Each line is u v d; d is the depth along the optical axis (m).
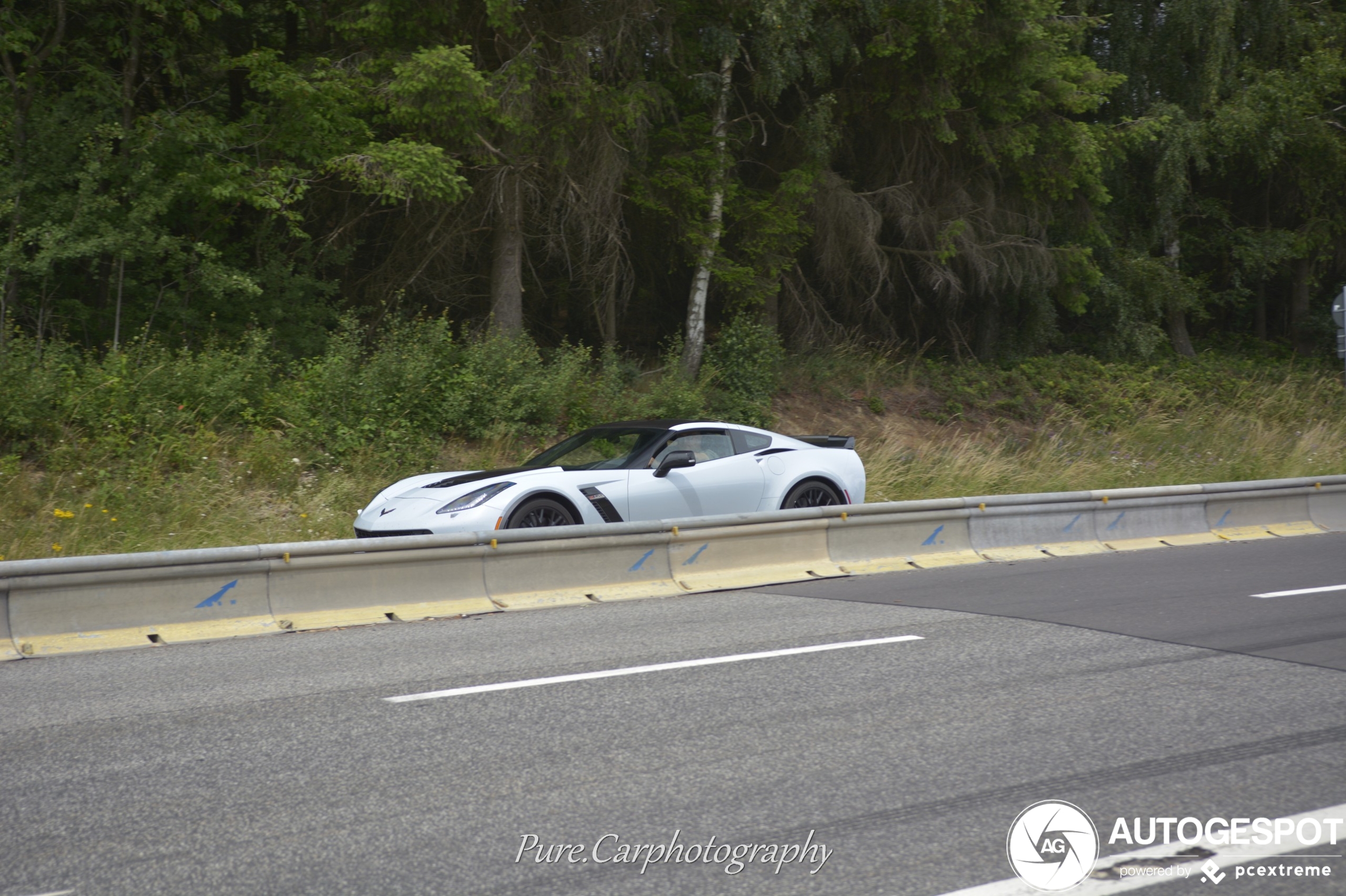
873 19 17.22
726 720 5.20
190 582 7.39
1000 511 11.12
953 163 20.58
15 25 13.84
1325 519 13.49
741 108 19.20
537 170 16.06
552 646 6.95
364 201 16.47
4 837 3.84
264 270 15.40
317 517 11.16
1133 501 11.98
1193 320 28.03
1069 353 23.31
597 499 9.56
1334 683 5.84
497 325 16.33
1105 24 22.97
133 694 5.79
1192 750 4.71
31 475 11.20
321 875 3.51
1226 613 7.83
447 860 3.62
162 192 14.02
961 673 6.09
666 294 20.62
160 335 14.87
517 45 15.58
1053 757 4.64
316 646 7.05
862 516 10.30
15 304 14.15
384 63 14.50
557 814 4.02
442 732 5.03
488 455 13.91
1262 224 27.67
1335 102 25.44
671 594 9.08
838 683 5.89
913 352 22.75
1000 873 3.50
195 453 12.06
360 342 14.93
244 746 4.85
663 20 16.69
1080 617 7.75
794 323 20.95
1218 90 23.30
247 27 16.94
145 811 4.07
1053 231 22.61
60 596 6.97
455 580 8.34
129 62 14.84
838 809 4.05
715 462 10.43
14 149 13.66
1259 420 21.02
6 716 5.38
